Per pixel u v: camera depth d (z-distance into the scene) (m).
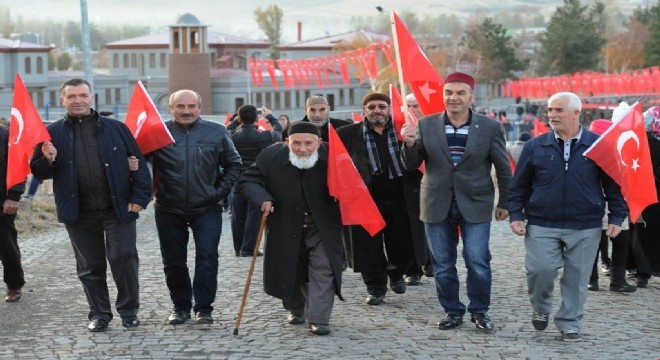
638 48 150.12
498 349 10.95
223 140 12.30
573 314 11.38
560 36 132.25
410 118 13.20
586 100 78.12
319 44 134.00
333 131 11.72
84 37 38.38
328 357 10.59
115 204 11.70
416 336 11.60
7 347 11.10
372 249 13.36
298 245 11.79
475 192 11.84
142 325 12.19
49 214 25.12
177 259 12.27
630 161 11.52
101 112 18.77
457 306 12.05
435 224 11.98
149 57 125.00
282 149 11.95
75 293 14.41
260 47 133.62
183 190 12.09
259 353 10.75
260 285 14.95
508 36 136.62
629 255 14.77
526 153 11.51
